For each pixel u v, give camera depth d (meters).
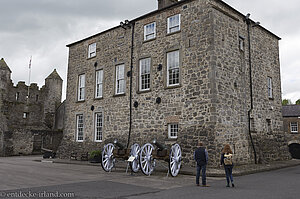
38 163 16.66
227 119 13.04
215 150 12.02
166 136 14.10
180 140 13.31
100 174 11.21
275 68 18.17
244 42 15.27
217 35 13.24
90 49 19.64
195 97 13.14
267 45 17.55
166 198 6.58
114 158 12.25
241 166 12.96
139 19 16.48
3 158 22.22
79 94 19.91
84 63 19.78
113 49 17.84
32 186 8.18
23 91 31.11
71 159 18.28
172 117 13.94
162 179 9.98
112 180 9.60
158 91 14.81
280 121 17.97
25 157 23.66
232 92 13.66
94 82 18.70
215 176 10.56
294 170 13.05
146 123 15.15
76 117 19.64
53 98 32.56
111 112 17.22
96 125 18.20
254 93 15.45
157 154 10.52
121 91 17.06
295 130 29.80
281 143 17.61
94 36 19.31
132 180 9.67
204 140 12.38
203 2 13.58
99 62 18.64
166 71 14.66
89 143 18.20
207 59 12.98
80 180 9.55
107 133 17.20
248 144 14.26
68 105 20.45
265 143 15.80
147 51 15.76
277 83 18.19
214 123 12.27
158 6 16.73
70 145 19.53
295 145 29.50
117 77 17.44
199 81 13.11
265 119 16.20
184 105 13.53
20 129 26.77
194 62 13.45
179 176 10.77
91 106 18.56
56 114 32.09
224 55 13.51
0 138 26.84
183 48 14.03
